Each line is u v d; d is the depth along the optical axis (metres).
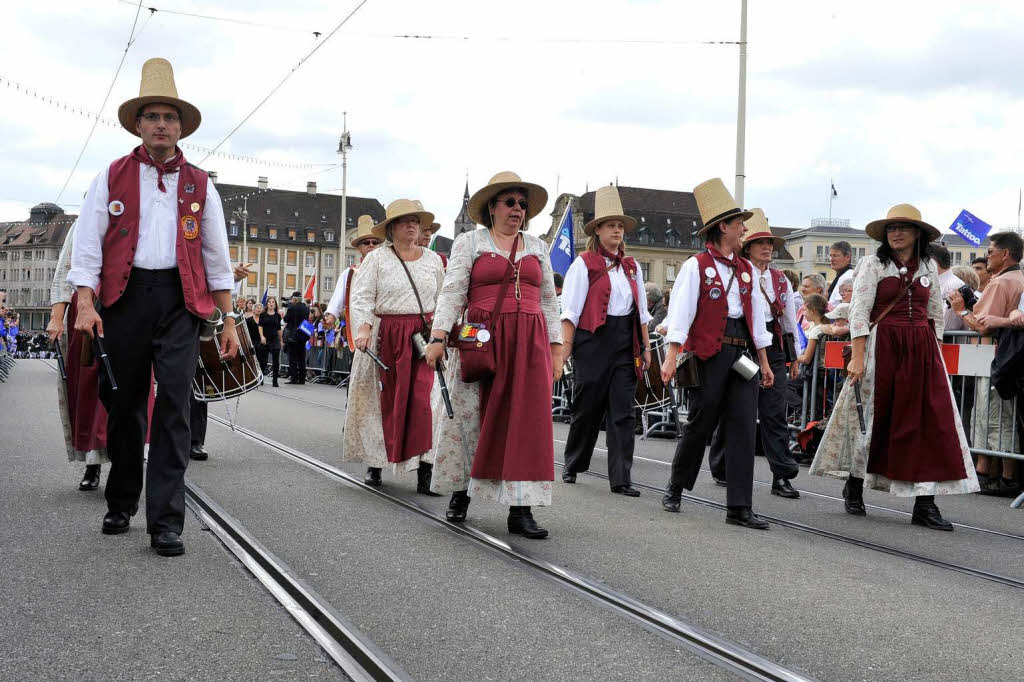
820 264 80.88
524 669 3.18
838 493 7.56
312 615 3.71
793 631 3.70
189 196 4.72
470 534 5.30
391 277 7.01
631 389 7.23
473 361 5.35
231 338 4.88
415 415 6.70
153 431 4.59
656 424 11.45
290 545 4.86
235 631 3.46
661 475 8.15
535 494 5.26
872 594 4.28
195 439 7.84
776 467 7.34
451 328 5.55
